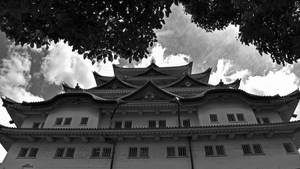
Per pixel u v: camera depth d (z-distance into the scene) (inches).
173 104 1005.2
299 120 815.1
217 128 840.3
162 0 352.2
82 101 1040.2
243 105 1010.1
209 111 996.6
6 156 844.0
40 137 880.9
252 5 413.1
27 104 1025.5
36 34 332.5
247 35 454.9
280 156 802.2
